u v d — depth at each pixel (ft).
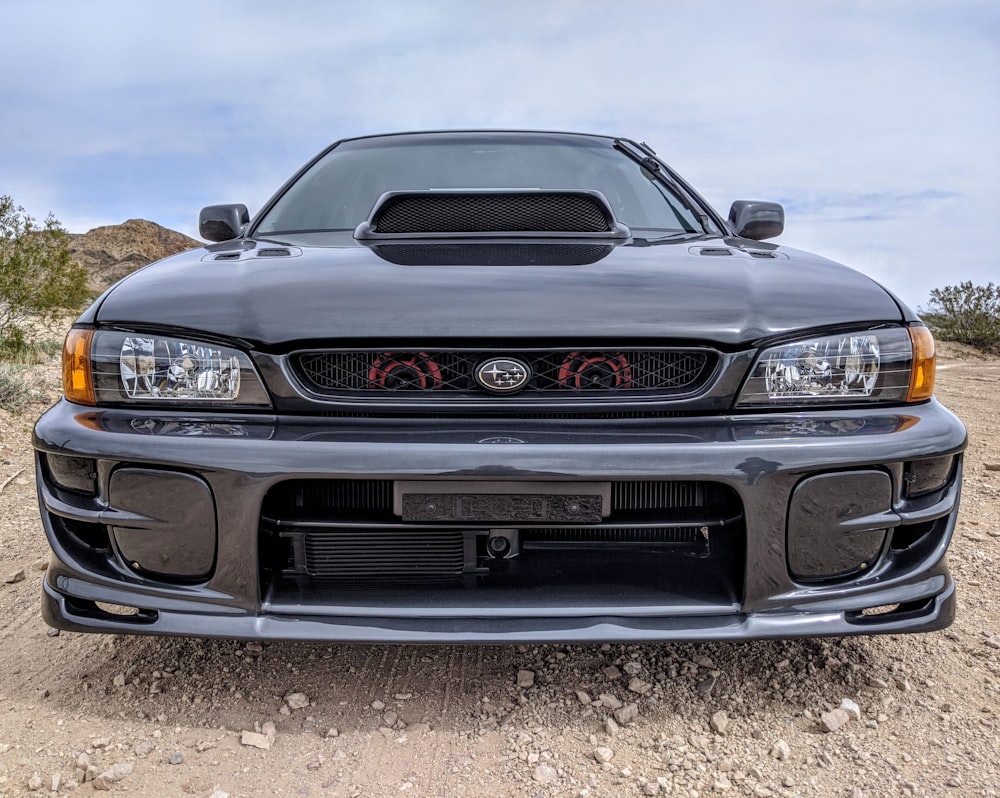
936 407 5.00
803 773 4.47
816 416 4.79
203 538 4.66
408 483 4.59
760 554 4.64
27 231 20.20
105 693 5.32
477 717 5.04
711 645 5.98
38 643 6.10
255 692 5.33
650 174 8.29
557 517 4.61
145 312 4.92
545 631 4.60
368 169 8.16
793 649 5.90
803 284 5.23
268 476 4.51
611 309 4.82
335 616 4.71
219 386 4.75
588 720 5.00
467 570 4.93
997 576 7.52
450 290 4.95
